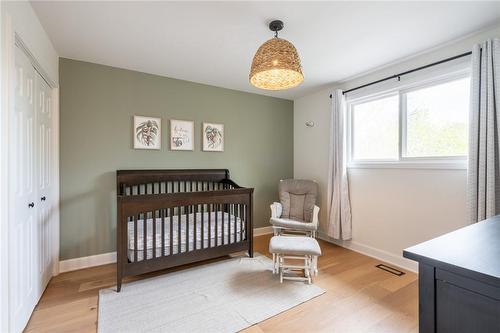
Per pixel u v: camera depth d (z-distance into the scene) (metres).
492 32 2.00
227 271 2.51
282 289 2.16
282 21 1.92
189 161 3.32
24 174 1.63
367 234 3.02
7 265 1.33
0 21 1.26
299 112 4.13
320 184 3.73
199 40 2.23
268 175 4.03
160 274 2.44
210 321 1.72
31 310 1.77
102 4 1.71
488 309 0.63
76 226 2.60
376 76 2.93
